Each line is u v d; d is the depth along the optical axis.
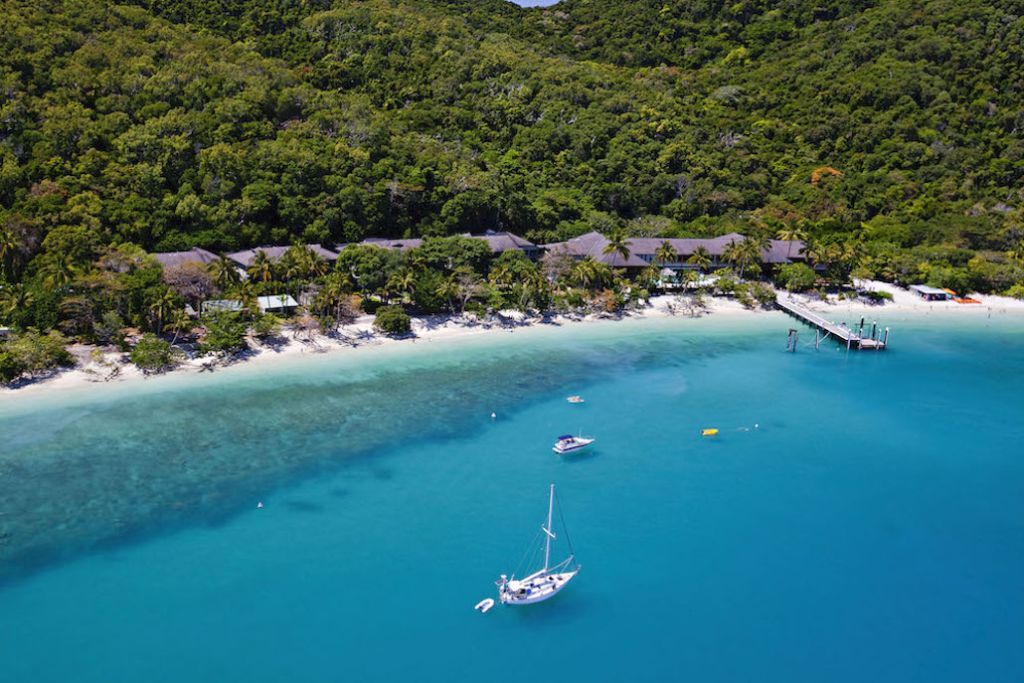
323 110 152.25
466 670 43.03
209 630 45.34
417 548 54.34
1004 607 49.94
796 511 61.25
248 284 100.00
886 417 81.81
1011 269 143.12
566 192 163.88
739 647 45.62
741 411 82.38
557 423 77.12
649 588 50.88
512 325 110.31
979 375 97.25
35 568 50.38
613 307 117.69
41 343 81.69
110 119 128.38
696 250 135.88
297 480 63.47
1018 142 187.62
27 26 136.12
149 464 64.88
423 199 140.88
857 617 48.66
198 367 87.56
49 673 41.44
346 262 111.00
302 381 85.81
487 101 182.12
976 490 65.50
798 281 134.38
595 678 42.75
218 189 126.38
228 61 156.38
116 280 90.81
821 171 180.38
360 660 43.41
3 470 62.44
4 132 120.81
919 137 193.12
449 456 68.88
